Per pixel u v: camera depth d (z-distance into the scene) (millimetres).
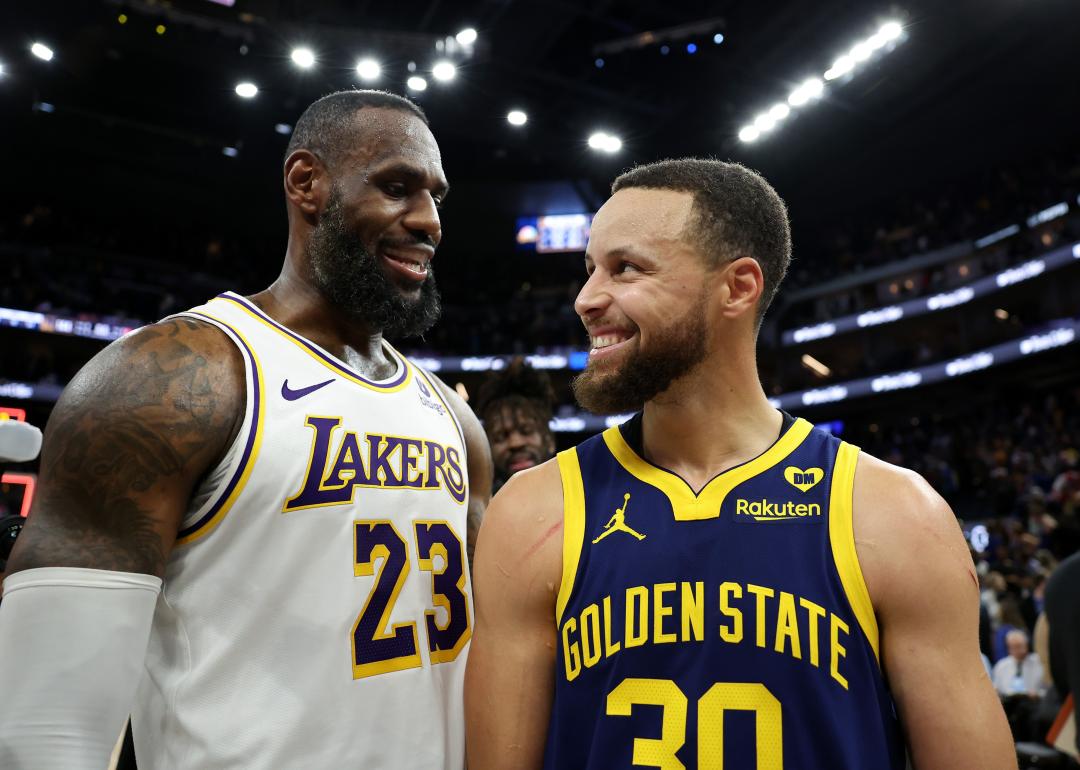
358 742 1287
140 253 21062
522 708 1186
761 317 1282
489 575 1236
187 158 19203
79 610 1135
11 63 15617
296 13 15039
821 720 1037
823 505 1131
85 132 18078
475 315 23797
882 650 1106
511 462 2648
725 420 1213
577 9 14984
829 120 18297
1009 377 18641
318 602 1301
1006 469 15500
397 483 1432
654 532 1148
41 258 19719
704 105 17922
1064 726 2477
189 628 1270
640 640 1094
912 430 20359
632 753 1062
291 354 1412
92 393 1222
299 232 1544
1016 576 6070
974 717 1043
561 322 22828
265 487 1294
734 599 1086
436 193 1603
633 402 1198
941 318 20375
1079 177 17219
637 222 1200
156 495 1214
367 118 1520
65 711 1105
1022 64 16125
